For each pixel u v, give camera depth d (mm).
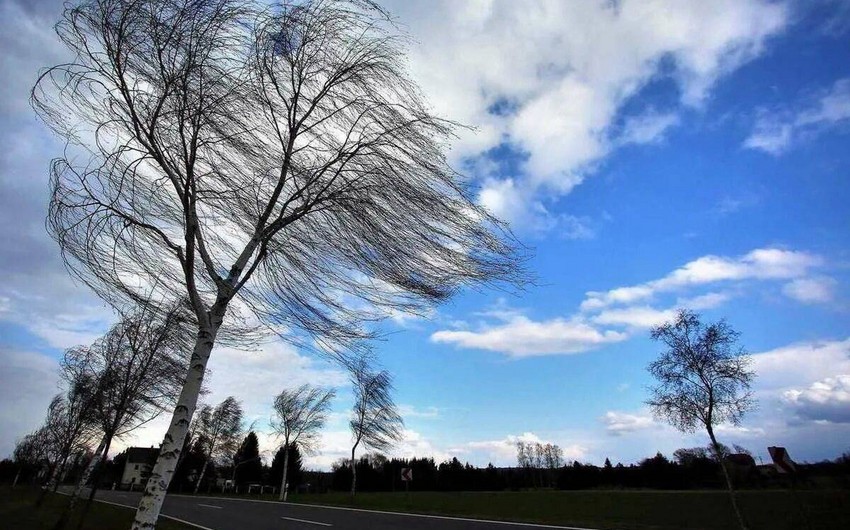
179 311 6988
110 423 15133
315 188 5523
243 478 78062
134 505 31281
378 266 5492
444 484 52969
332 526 18422
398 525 18391
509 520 19234
